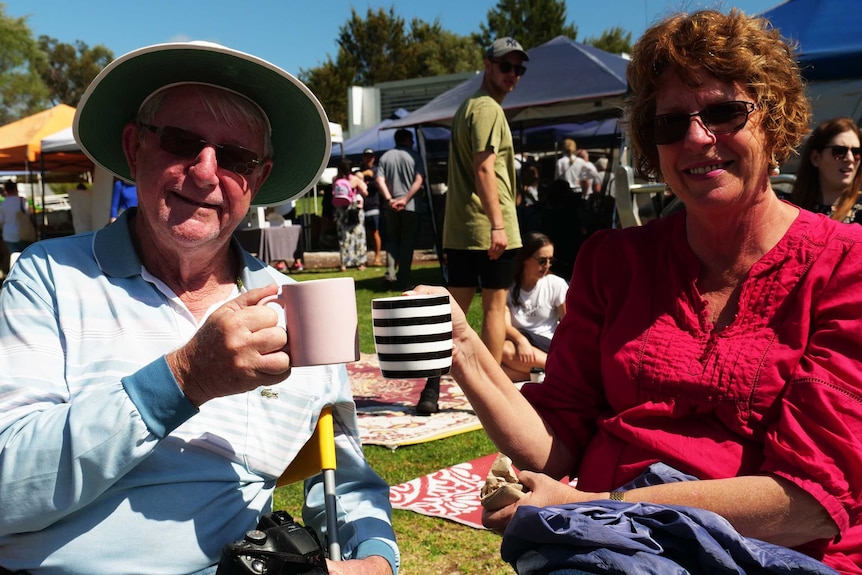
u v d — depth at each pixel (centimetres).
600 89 990
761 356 176
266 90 199
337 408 209
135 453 152
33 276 182
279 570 142
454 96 1169
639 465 184
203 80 193
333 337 150
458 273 506
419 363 166
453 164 503
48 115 1589
